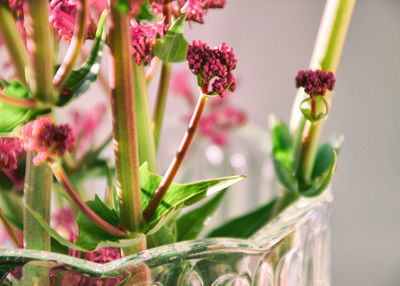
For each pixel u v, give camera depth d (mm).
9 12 289
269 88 1037
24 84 291
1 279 286
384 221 1104
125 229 289
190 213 362
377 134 1104
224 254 302
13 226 335
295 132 362
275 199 378
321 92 327
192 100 639
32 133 263
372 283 1067
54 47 303
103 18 291
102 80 445
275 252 323
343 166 1102
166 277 294
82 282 285
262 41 1022
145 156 328
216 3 323
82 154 396
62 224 373
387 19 1082
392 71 1092
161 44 306
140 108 326
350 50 1088
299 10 1022
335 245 1084
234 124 588
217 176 600
